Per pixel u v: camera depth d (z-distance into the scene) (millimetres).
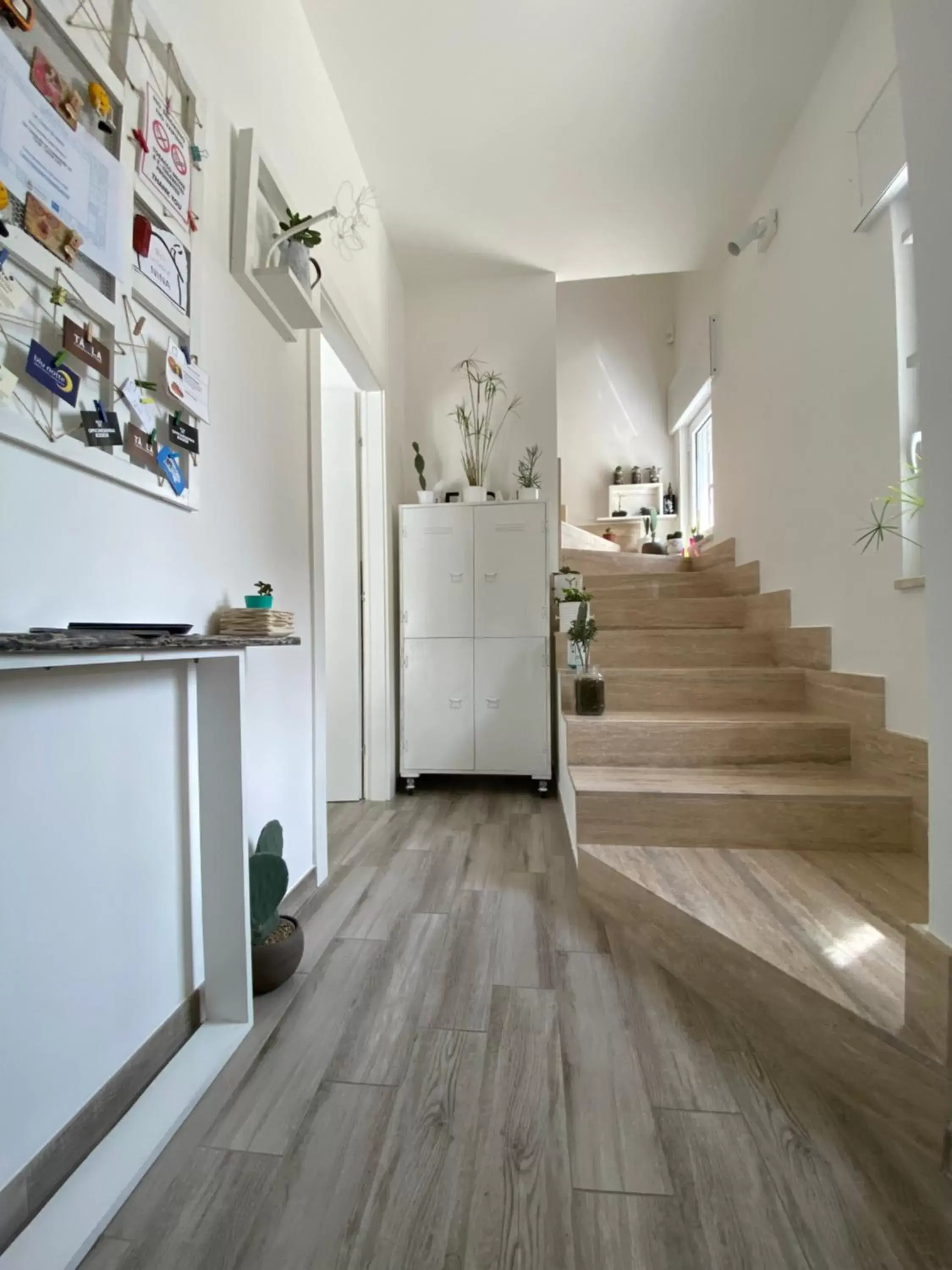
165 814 1228
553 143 2631
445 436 3678
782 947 1344
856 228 2105
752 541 3246
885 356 2008
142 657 955
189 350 1299
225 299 1528
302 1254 850
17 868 874
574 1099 1135
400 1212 910
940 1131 987
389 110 2441
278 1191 945
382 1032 1326
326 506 3232
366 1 2021
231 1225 891
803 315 2553
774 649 2912
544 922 1823
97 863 1035
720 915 1495
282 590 1864
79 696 997
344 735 3205
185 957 1285
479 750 3297
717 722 2268
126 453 1113
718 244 3379
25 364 885
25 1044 880
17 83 862
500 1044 1286
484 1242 864
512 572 3293
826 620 2453
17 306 876
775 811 1930
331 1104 1118
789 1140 1046
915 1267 832
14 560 889
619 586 3689
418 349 3705
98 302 1021
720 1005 1408
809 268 2496
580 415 5395
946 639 986
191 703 1316
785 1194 941
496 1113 1099
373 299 2941
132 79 1119
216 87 1481
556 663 3223
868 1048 1096
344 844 2518
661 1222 896
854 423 2203
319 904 1950
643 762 2291
